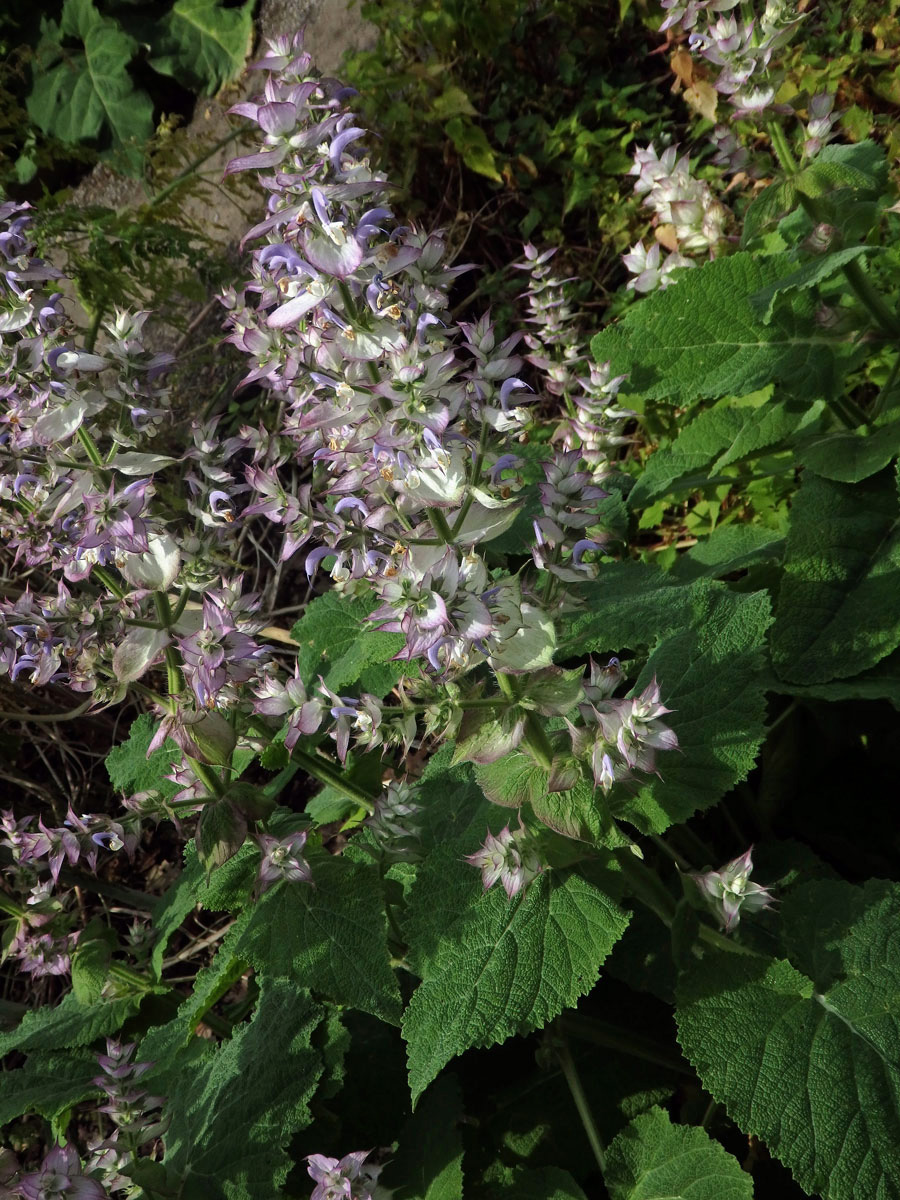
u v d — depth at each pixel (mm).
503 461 436
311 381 456
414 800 621
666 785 560
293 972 592
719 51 654
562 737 531
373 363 430
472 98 1385
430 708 516
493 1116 659
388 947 646
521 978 529
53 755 1181
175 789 729
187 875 743
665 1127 577
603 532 661
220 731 541
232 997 951
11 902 749
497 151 1396
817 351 718
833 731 747
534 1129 648
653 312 737
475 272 1359
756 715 567
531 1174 612
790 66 1101
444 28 1356
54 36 1795
